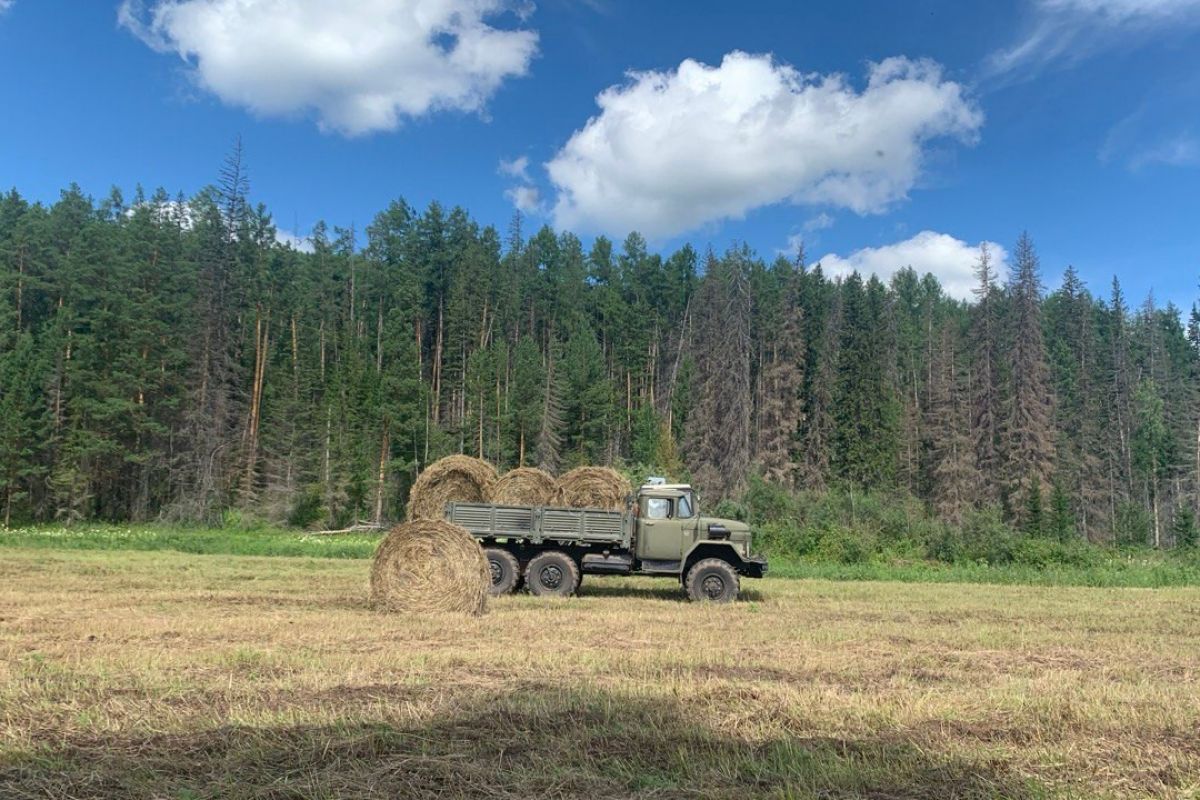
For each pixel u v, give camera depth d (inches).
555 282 2859.3
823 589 679.7
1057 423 1963.6
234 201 1803.6
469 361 2122.3
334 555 968.9
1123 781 192.5
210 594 534.3
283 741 208.2
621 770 192.9
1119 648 394.0
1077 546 1049.5
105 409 1553.9
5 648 329.4
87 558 804.0
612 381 2349.9
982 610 549.6
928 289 3503.9
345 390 1834.4
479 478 681.0
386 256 2689.5
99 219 2170.3
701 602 549.3
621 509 664.4
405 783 181.8
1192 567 1000.9
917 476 2055.9
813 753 206.2
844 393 1959.9
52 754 197.0
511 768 193.3
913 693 275.3
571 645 361.4
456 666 307.1
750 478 1396.4
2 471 1471.5
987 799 181.0
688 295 2901.1
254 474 1745.8
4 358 1606.8
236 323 1913.1
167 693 252.1
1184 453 2123.5
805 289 2277.3
